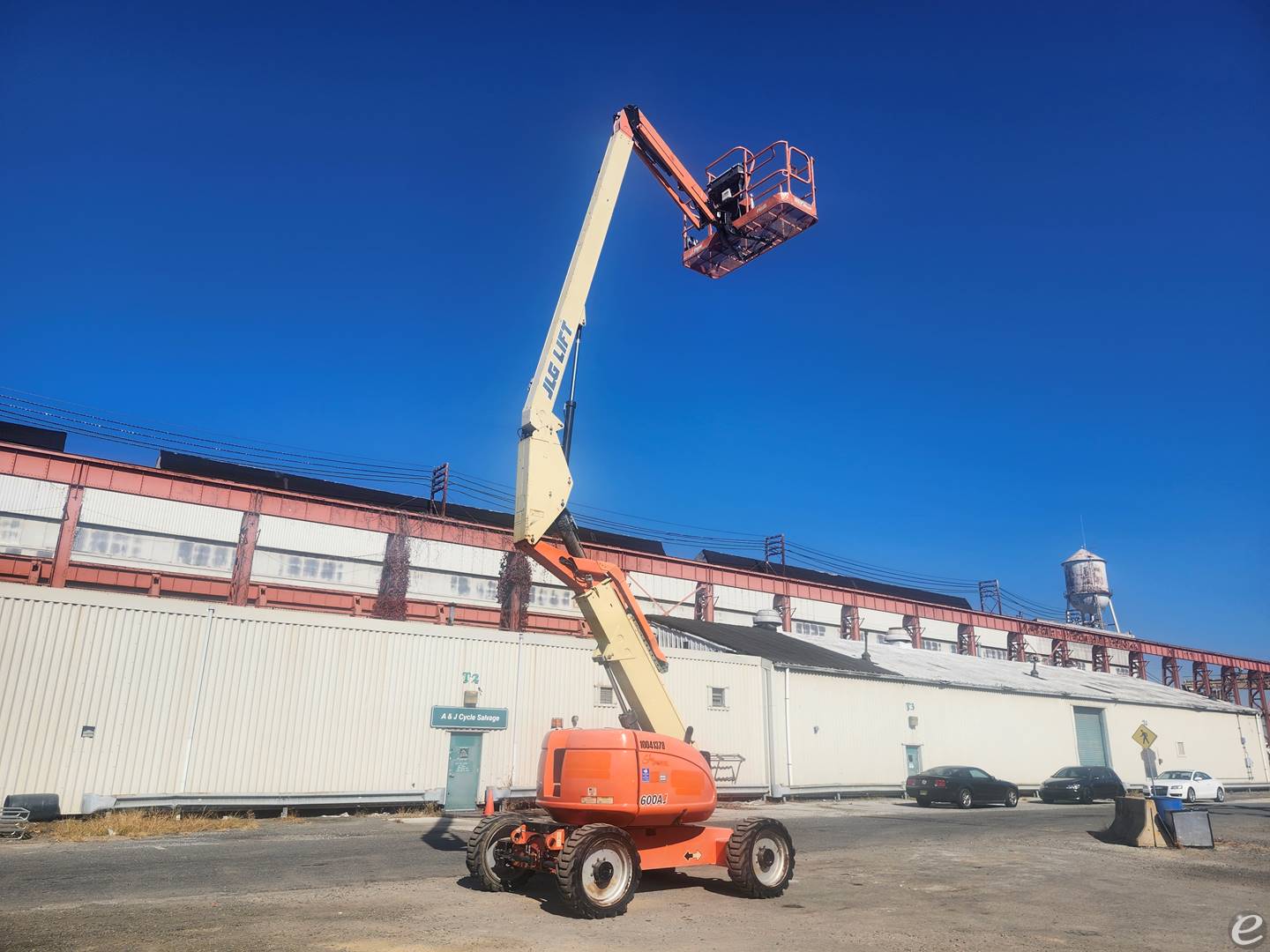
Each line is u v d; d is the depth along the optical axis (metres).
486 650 22.84
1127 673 83.25
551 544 10.78
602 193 13.12
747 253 16.97
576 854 8.78
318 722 19.92
